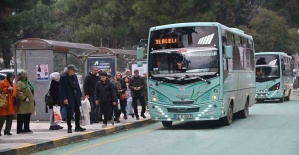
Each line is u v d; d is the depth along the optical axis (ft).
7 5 117.60
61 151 55.62
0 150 50.98
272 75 149.89
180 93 75.51
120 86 87.61
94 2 200.75
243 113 95.71
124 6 192.34
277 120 89.35
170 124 82.89
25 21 180.96
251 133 68.59
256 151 51.39
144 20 184.03
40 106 86.33
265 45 246.47
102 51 105.40
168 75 76.13
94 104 81.41
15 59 83.71
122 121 86.07
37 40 82.43
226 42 79.20
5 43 193.26
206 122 88.99
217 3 187.01
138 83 89.71
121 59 121.80
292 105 136.98
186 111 75.46
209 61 75.20
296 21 221.87
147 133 72.95
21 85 67.62
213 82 74.84
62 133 67.67
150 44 77.97
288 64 165.17
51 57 84.48
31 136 64.34
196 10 176.76
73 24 211.61
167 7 173.27
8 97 64.85
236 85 86.89
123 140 64.59
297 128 74.43
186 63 75.72
